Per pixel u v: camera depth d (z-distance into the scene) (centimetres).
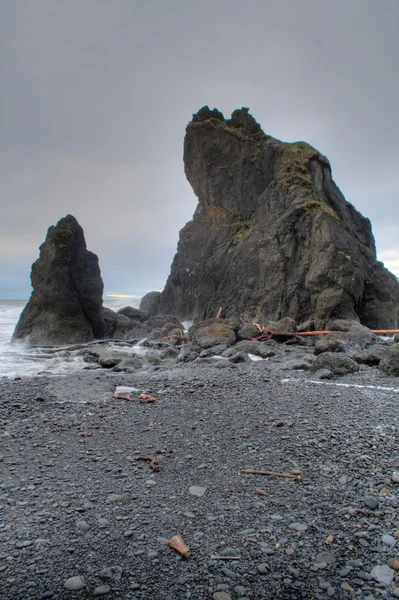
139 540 382
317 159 2456
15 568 345
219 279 2473
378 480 486
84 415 732
